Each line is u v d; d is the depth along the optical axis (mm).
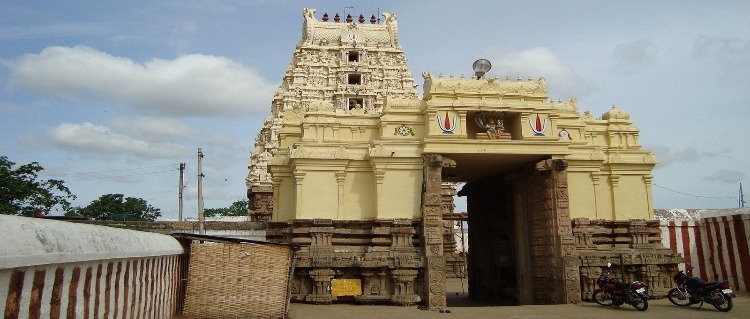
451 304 25891
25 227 5613
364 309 19391
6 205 25656
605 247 23812
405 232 21328
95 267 7852
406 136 22500
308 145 22250
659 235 24703
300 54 43562
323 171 22109
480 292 28453
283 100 42250
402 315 17859
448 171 26281
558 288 21828
